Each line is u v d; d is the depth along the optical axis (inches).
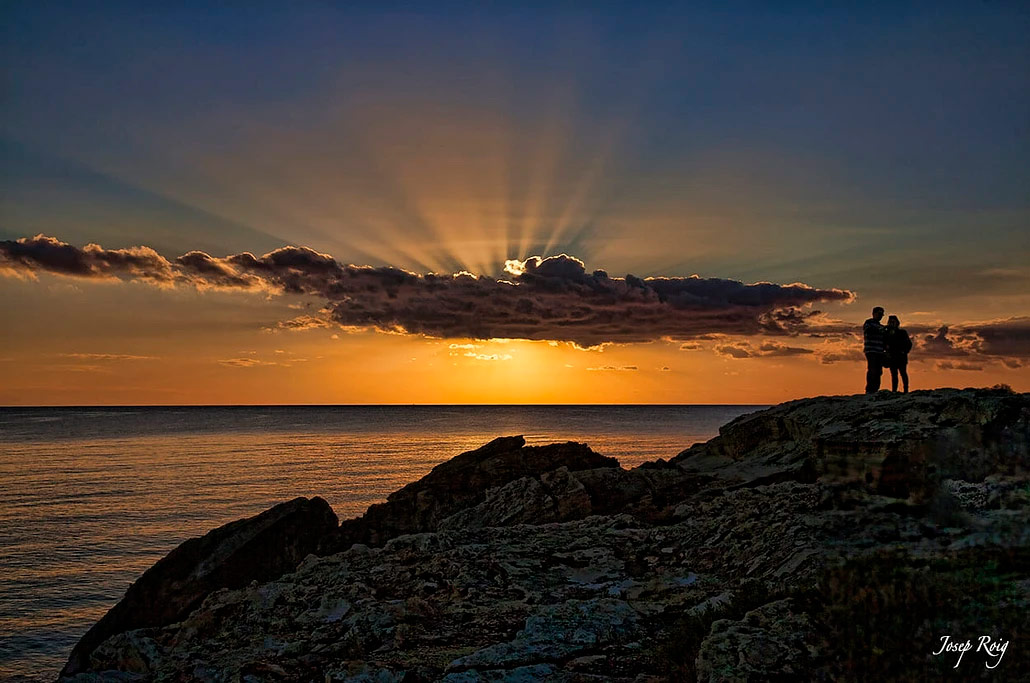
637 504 747.4
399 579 502.3
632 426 7677.2
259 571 824.3
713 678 266.7
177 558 812.6
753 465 808.3
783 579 412.2
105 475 3088.1
